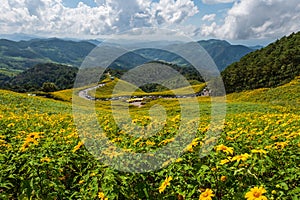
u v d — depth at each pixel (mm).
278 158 5824
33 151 6266
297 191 4453
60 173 5730
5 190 5566
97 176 5387
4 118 14922
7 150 6887
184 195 4816
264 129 11492
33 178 5242
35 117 17688
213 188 4852
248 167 4883
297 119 15258
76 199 5457
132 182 5328
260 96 57406
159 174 5438
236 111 28891
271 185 4707
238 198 4418
